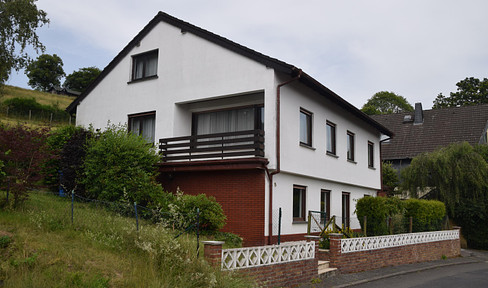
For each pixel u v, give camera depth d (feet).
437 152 76.95
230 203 44.19
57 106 140.67
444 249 55.72
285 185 46.60
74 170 47.60
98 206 37.09
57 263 22.45
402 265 45.37
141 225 31.27
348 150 64.64
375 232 48.57
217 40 48.49
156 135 52.65
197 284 22.75
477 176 70.69
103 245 26.48
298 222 48.52
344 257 37.27
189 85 50.57
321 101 55.21
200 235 38.22
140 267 23.56
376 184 74.13
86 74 247.91
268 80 44.24
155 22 55.42
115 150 44.80
